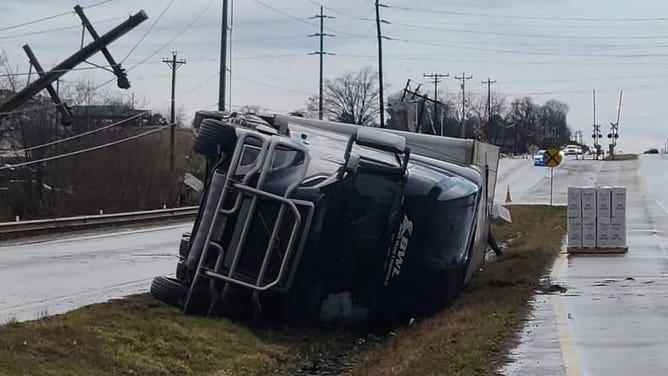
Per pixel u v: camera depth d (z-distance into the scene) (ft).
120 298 49.98
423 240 46.70
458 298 50.85
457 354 33.42
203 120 47.16
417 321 46.47
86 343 36.14
